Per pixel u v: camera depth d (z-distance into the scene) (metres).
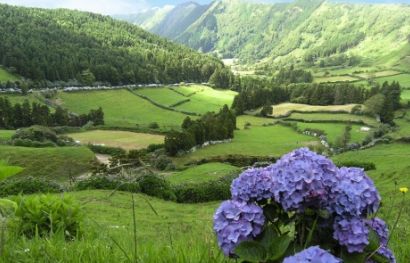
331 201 3.44
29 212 7.48
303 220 3.54
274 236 3.62
